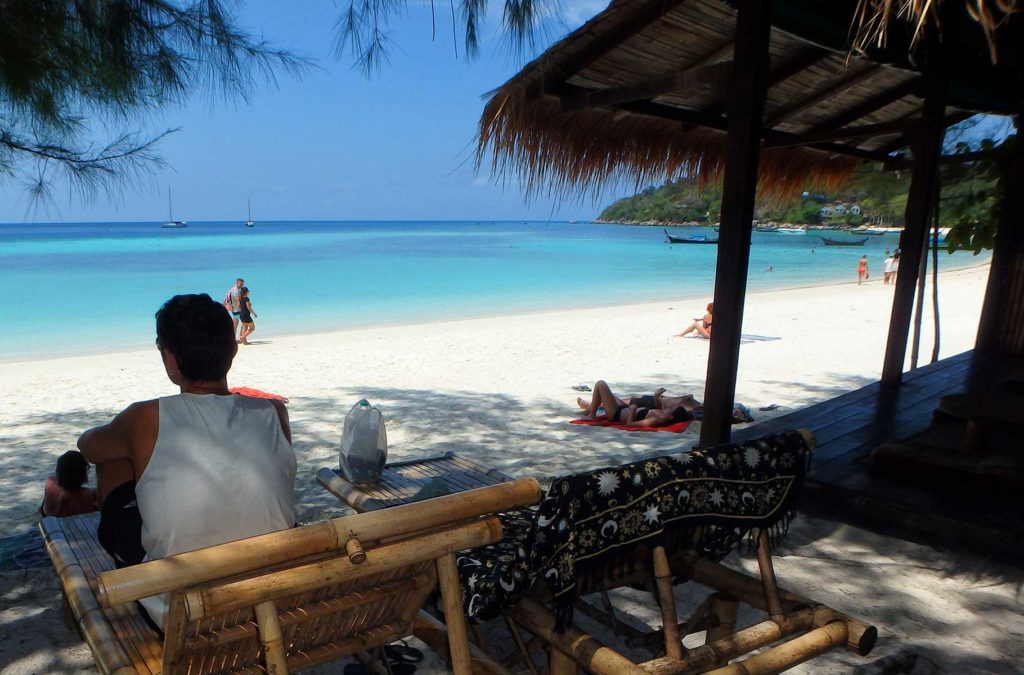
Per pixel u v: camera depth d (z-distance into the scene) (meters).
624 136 5.60
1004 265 8.54
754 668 2.22
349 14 2.49
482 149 4.76
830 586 3.61
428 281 32.31
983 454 4.46
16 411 8.18
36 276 32.34
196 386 2.14
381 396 8.76
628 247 68.75
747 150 3.92
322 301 24.47
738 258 4.05
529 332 15.60
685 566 2.61
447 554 2.05
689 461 2.27
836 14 4.25
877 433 5.40
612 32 4.47
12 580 3.71
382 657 2.65
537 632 2.26
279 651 1.80
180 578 1.58
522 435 6.85
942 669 2.89
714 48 4.88
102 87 3.26
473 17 2.54
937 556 3.88
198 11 3.23
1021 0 4.12
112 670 1.93
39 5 2.98
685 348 13.02
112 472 2.18
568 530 2.03
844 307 20.66
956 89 6.11
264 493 2.07
